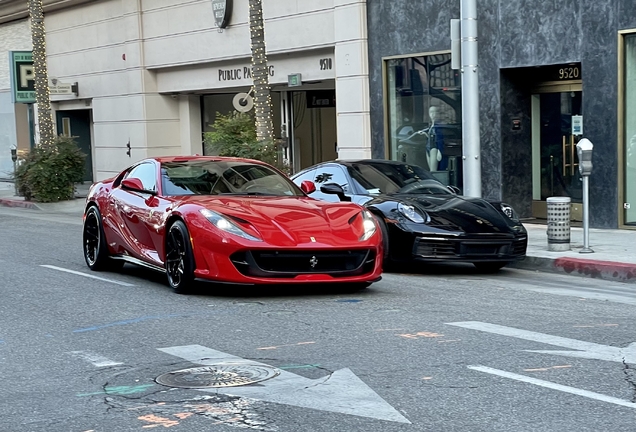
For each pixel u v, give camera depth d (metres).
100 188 11.17
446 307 8.34
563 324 7.43
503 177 16.16
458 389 5.43
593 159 14.60
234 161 10.52
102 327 7.63
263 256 8.55
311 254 8.65
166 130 25.72
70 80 29.20
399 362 6.12
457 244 10.44
